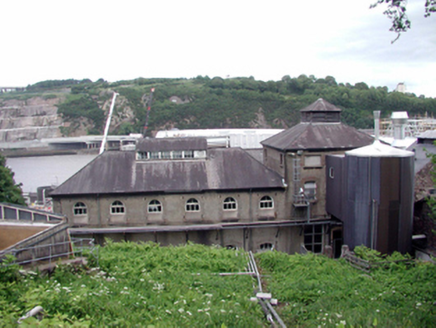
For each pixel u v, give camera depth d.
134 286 15.82
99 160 32.06
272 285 17.78
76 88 191.00
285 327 12.72
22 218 18.84
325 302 15.13
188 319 12.21
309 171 31.61
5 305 10.76
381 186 25.31
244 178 31.55
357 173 26.19
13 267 13.47
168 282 16.61
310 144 31.34
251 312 13.92
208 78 193.75
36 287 13.21
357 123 106.38
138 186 30.44
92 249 18.91
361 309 13.98
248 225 30.55
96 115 155.00
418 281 17.94
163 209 30.69
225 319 12.45
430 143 34.59
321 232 31.91
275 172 32.50
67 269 16.09
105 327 10.49
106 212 30.33
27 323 8.69
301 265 20.92
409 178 25.64
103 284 14.87
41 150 142.25
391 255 24.09
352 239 27.06
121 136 129.75
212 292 16.19
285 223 30.89
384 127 97.88
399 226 25.64
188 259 20.80
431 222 26.36
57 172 91.12
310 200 31.16
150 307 13.23
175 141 32.91
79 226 30.20
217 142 70.94
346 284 17.70
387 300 15.47
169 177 31.31
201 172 31.83
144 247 22.72
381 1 12.68
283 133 36.41
